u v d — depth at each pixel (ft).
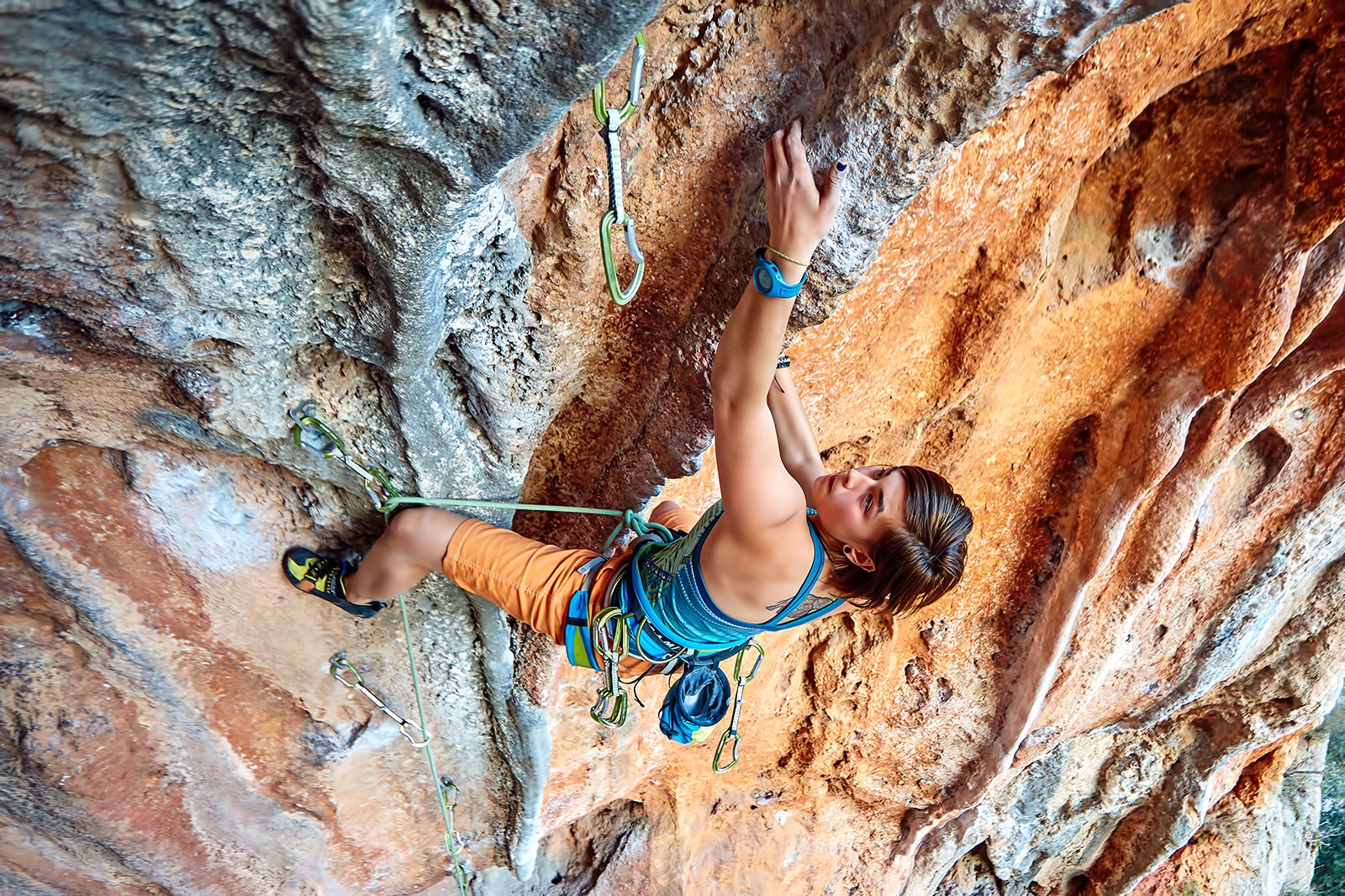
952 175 9.23
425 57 5.18
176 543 9.93
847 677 17.46
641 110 7.57
